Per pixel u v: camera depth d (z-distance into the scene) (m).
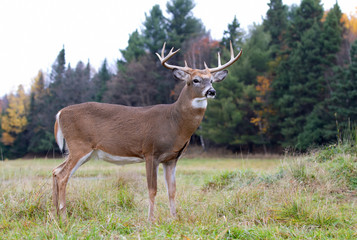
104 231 4.03
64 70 43.22
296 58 26.25
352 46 23.66
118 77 35.91
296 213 4.70
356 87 22.48
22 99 40.03
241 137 28.05
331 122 22.81
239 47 30.62
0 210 4.94
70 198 5.50
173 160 5.47
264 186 6.36
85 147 5.31
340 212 4.86
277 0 33.62
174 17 35.81
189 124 5.23
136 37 40.84
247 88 28.05
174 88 33.81
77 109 5.35
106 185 6.86
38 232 3.97
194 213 4.84
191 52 33.41
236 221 4.65
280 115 27.41
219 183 7.33
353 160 6.93
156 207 5.66
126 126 5.29
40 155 35.69
